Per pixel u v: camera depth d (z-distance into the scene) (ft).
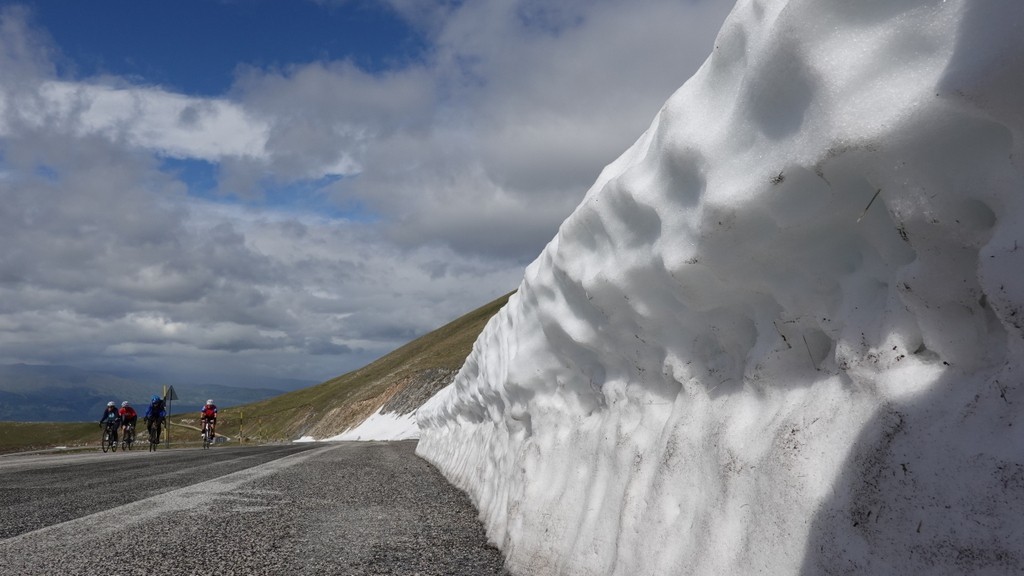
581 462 12.05
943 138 4.38
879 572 4.79
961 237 4.58
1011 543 3.98
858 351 5.67
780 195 5.77
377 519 19.03
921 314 4.98
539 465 13.89
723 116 6.52
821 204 5.62
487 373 22.45
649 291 8.99
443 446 42.45
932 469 4.63
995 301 4.17
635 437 10.05
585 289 10.36
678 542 7.73
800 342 6.71
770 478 6.27
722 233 6.45
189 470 37.65
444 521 19.01
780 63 5.36
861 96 4.72
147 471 37.01
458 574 12.39
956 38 4.21
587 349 12.23
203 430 84.17
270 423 319.06
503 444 19.48
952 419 4.66
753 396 7.30
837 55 4.89
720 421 7.63
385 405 214.28
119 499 23.25
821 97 4.97
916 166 4.57
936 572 4.38
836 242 5.98
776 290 6.67
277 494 24.88
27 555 13.60
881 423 5.19
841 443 5.58
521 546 12.72
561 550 11.16
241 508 20.81
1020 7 3.87
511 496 15.01
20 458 57.88
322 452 62.85
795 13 5.09
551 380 14.49
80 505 21.61
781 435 6.31
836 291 6.17
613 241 9.49
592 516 10.57
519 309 17.13
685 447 8.25
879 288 5.75
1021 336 4.12
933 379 4.95
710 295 7.52
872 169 4.87
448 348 254.06
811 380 6.49
